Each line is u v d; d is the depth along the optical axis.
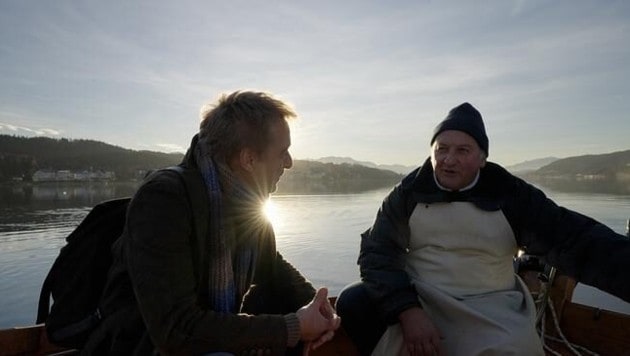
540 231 2.23
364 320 2.54
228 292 1.77
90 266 1.78
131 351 1.68
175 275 1.59
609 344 2.90
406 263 2.57
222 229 1.74
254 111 1.76
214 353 1.61
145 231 1.58
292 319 1.75
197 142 1.83
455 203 2.33
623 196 51.28
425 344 2.20
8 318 10.84
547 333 3.14
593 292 11.61
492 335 2.17
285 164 1.92
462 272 2.35
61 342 1.76
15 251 18.25
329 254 18.47
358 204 46.12
